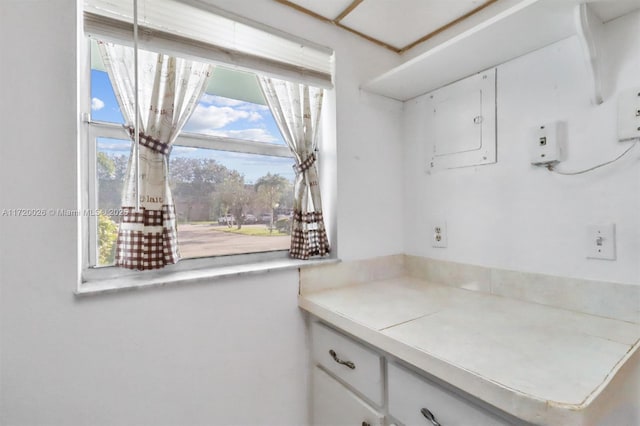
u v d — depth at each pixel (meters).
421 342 0.77
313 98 1.39
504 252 1.16
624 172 0.86
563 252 0.99
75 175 0.83
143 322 0.92
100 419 0.86
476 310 1.02
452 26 1.35
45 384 0.79
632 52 0.85
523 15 0.86
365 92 1.44
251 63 1.12
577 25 0.83
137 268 0.96
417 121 1.51
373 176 1.47
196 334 1.00
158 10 0.97
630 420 0.68
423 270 1.48
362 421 0.95
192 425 1.00
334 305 1.09
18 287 0.76
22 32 0.77
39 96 0.79
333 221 1.37
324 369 1.15
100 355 0.86
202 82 1.11
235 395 1.09
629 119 0.84
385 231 1.51
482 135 1.22
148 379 0.93
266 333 1.15
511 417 0.60
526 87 1.08
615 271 0.88
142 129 1.01
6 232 0.75
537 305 1.05
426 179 1.47
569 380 0.58
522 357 0.68
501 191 1.16
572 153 0.97
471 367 0.64
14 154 0.76
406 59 1.57
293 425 1.22
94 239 0.97
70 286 0.82
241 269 1.13
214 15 1.06
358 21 1.33
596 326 0.85
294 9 1.24
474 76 1.25
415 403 0.78
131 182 0.98
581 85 0.95
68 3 0.82
